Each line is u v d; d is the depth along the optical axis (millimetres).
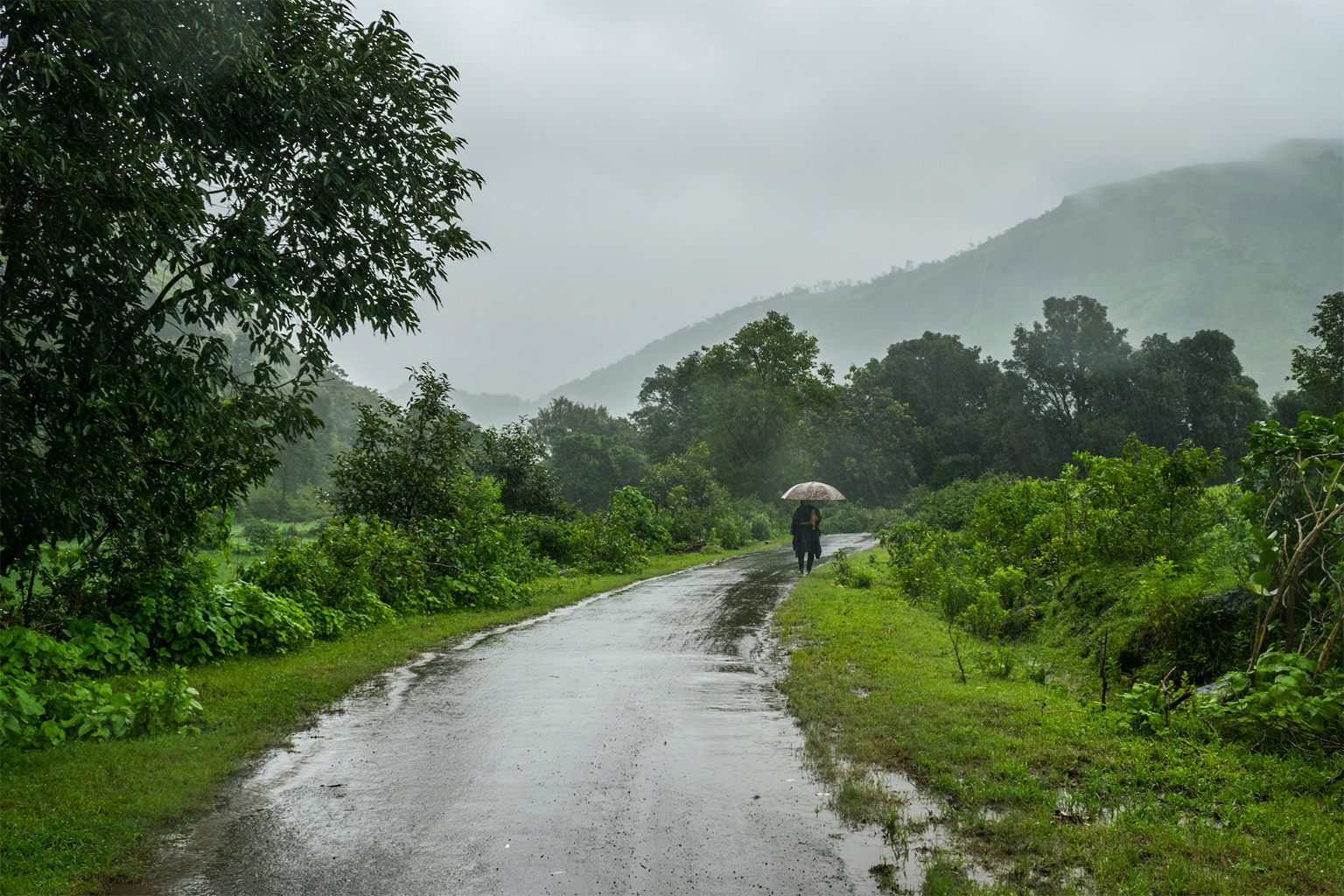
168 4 6109
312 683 7824
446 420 16812
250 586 9766
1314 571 6398
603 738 6141
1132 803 4574
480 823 4465
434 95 7773
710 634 11086
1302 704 5191
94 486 6984
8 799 4633
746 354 63031
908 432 77812
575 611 13555
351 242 7500
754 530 41250
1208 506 10578
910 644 9727
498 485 19969
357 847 4164
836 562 20297
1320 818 4277
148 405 6645
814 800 4809
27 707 5715
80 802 4621
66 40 5785
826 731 6258
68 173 5602
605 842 4203
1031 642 10312
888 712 6570
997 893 3527
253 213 6801
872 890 3645
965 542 16188
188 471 8008
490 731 6355
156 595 8641
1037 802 4613
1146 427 63812
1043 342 69312
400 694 7652
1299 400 56250
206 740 5914
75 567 8609
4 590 7641
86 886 3723
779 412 59375
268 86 6633
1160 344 67062
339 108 7074
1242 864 3740
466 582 14383
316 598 11148
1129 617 8766
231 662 8789
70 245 6207
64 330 6387
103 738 5875
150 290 6941
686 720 6641
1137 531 10750
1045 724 6098
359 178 7316
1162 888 3543
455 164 7863
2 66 5664
